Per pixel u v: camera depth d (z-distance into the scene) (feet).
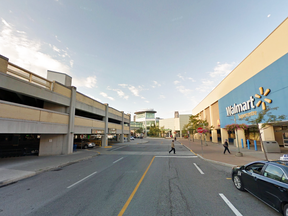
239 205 15.84
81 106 65.41
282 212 12.84
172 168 33.55
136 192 19.60
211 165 36.78
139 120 340.59
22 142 78.02
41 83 45.65
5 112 34.81
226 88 88.33
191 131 138.51
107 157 51.11
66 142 55.42
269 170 15.42
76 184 23.18
